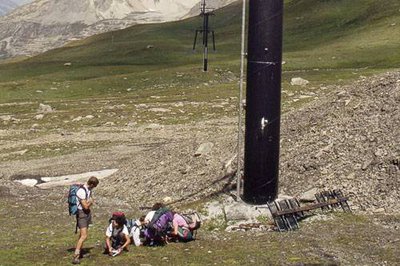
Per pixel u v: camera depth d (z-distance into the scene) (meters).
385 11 150.00
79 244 16.17
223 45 153.25
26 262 16.25
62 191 30.77
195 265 15.77
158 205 18.50
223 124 49.97
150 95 75.94
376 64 100.00
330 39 139.50
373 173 21.83
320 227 19.05
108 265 15.87
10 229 21.52
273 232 19.05
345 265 15.59
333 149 24.16
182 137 44.75
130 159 36.19
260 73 20.42
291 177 23.44
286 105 56.09
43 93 86.00
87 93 86.56
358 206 20.55
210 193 23.84
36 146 44.53
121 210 25.08
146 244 17.88
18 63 151.25
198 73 94.62
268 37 20.30
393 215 19.52
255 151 20.67
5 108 69.94
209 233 19.36
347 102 28.20
